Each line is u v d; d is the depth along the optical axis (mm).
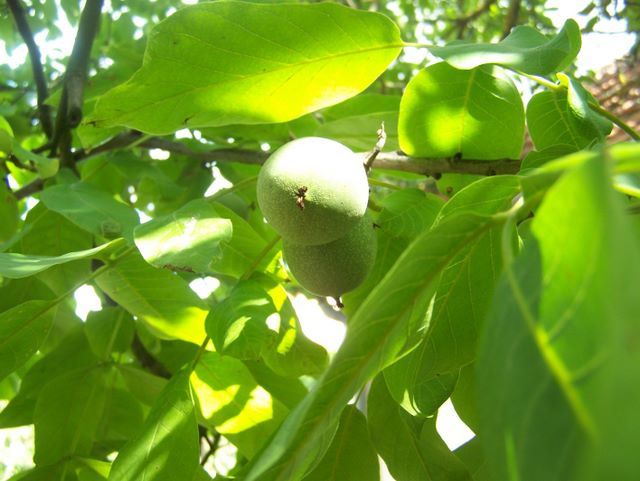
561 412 79
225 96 264
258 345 221
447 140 295
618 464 53
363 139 350
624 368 57
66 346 348
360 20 245
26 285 338
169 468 222
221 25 243
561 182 85
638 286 59
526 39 274
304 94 266
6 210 370
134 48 411
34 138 558
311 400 132
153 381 338
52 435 309
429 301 177
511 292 99
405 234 282
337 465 241
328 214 222
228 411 273
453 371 222
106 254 264
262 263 291
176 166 435
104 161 426
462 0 974
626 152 82
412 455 240
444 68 281
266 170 230
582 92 249
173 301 284
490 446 92
